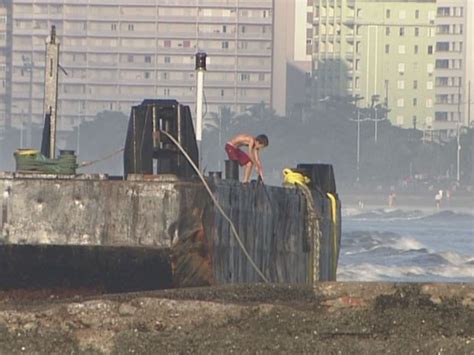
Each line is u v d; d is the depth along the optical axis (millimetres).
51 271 48375
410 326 41219
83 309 41156
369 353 40812
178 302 41250
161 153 50125
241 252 52906
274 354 40906
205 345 40969
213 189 49219
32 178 47781
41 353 40875
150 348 40938
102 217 47656
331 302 41906
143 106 49688
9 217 47812
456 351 40594
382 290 41906
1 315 41031
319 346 40906
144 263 47969
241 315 41219
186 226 47688
